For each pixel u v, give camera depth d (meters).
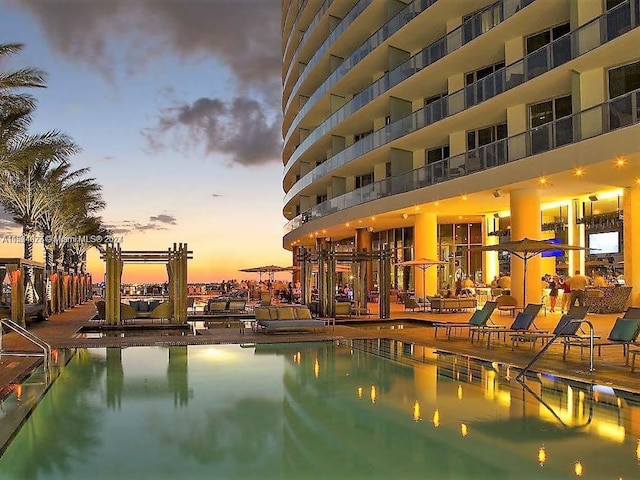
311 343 16.83
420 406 9.01
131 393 10.20
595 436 7.30
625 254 21.44
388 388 10.44
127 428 8.01
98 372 12.24
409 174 26.70
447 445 7.07
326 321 21.31
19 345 15.84
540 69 20.59
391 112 29.28
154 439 7.49
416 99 29.86
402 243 35.19
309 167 45.06
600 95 18.95
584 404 8.82
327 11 36.69
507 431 7.56
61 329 20.59
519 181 20.05
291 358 14.13
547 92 21.05
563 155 18.06
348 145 36.91
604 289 21.23
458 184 23.14
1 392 9.84
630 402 8.91
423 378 11.31
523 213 21.47
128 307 22.31
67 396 9.96
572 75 19.25
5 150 25.44
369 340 17.20
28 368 11.91
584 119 17.55
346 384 10.88
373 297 35.62
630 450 6.76
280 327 18.55
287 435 7.62
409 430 7.74
